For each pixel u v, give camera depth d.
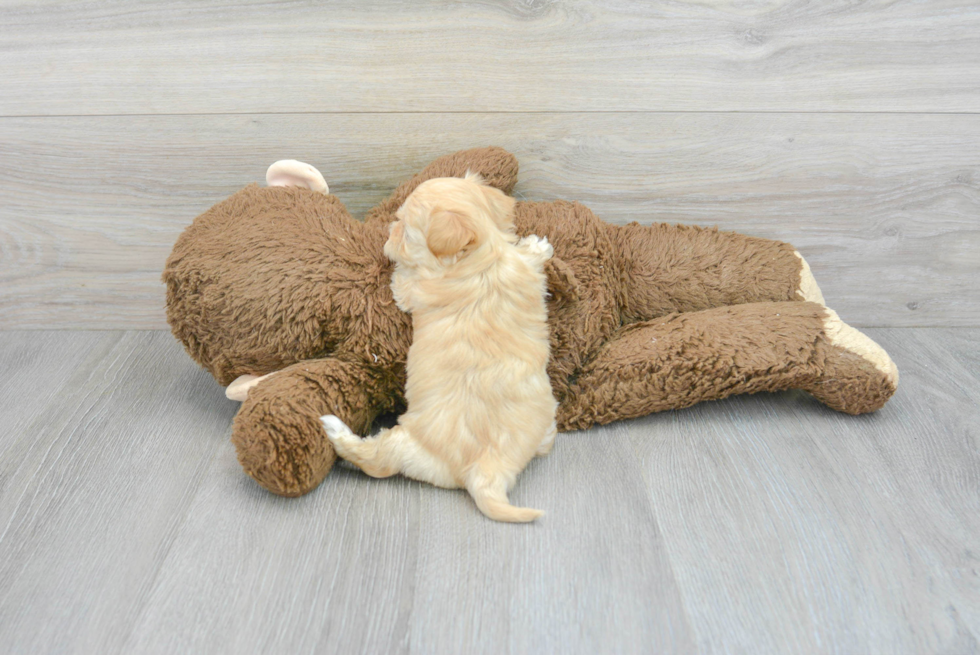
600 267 1.36
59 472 1.22
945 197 1.55
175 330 1.32
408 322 1.23
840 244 1.61
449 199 1.17
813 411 1.40
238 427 1.12
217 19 1.36
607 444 1.30
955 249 1.61
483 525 1.10
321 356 1.27
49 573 1.02
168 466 1.24
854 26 1.39
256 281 1.22
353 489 1.18
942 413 1.39
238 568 1.02
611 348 1.34
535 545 1.06
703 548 1.07
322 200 1.33
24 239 1.57
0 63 1.39
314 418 1.14
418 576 1.01
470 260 1.18
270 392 1.15
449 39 1.38
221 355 1.29
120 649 0.91
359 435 1.28
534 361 1.19
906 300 1.67
